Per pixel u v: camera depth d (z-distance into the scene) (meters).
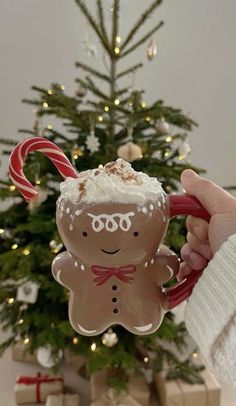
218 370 0.25
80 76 1.19
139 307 0.27
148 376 0.79
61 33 1.16
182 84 1.25
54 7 1.14
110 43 0.70
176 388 0.74
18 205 0.76
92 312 0.27
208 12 1.19
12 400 0.79
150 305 0.27
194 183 0.27
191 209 0.26
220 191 0.26
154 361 0.76
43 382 0.79
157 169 0.69
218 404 0.75
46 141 0.28
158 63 1.21
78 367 0.86
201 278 0.25
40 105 0.73
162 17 1.18
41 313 0.72
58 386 0.78
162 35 1.20
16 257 0.68
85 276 0.26
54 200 0.74
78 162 0.71
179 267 0.28
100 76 0.73
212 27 1.21
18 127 1.22
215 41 1.22
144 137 0.75
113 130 0.72
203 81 1.25
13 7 1.14
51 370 0.78
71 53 1.18
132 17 1.16
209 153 1.32
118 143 0.72
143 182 0.26
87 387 0.81
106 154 0.69
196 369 0.77
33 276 0.67
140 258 0.26
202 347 0.25
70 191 0.25
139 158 0.70
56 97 0.69
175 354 0.82
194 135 1.29
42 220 0.69
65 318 0.73
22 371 0.86
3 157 1.19
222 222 0.25
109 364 0.69
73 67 1.19
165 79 1.23
